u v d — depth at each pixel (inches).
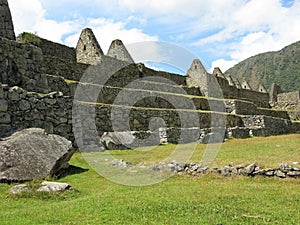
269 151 477.7
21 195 274.2
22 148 331.6
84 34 1075.9
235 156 449.7
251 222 224.1
